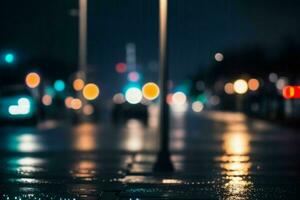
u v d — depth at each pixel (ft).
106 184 72.13
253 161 99.14
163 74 86.07
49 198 61.52
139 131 176.45
